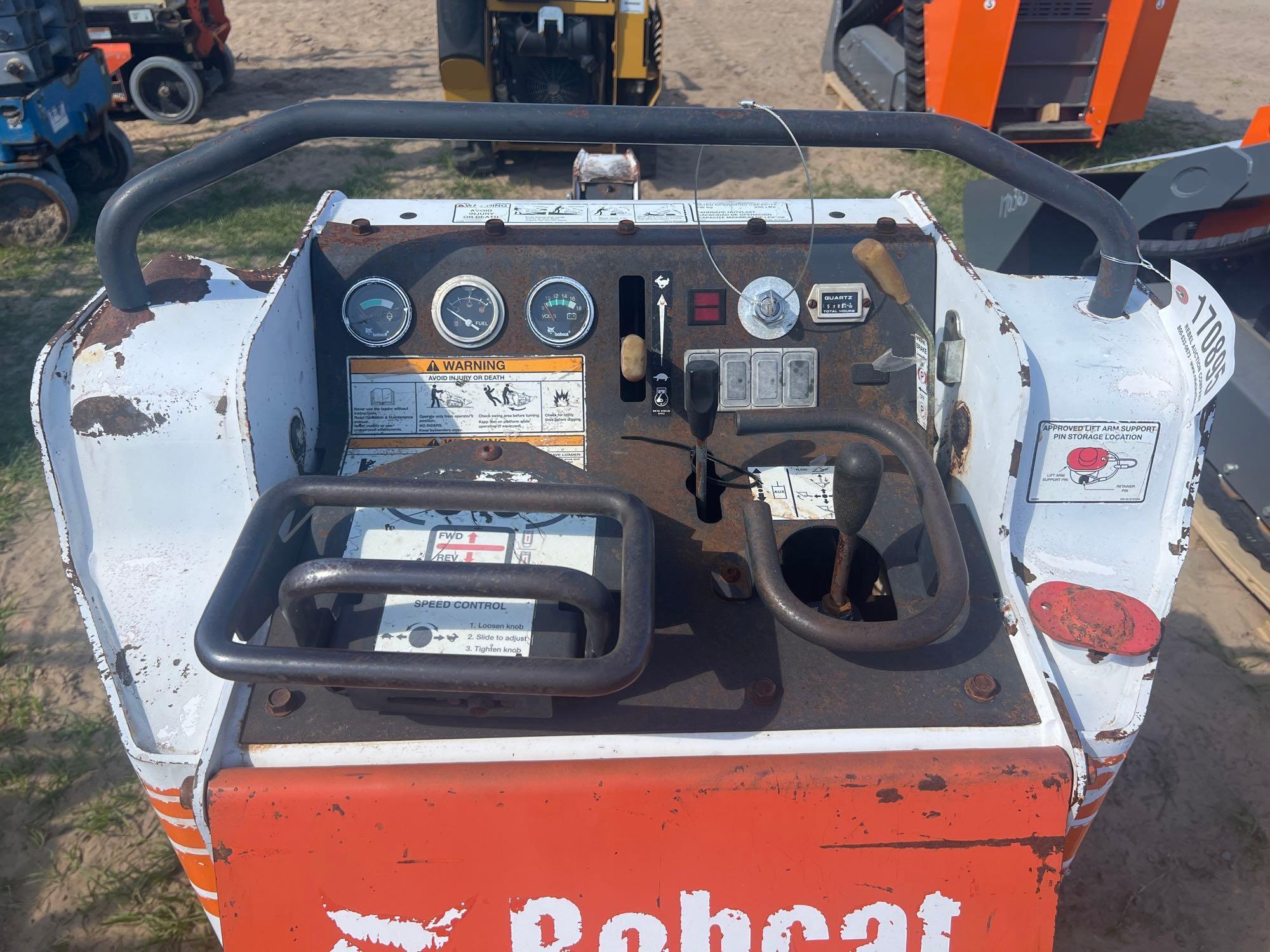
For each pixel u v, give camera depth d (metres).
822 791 1.60
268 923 1.60
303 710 1.67
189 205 6.99
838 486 1.68
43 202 6.43
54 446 1.91
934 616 1.63
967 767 1.62
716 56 10.45
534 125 2.01
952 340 2.21
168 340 2.02
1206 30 12.24
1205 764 3.17
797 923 1.63
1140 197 4.10
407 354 2.30
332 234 2.34
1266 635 3.68
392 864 1.59
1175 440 2.03
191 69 8.77
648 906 1.62
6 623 3.70
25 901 2.73
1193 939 2.65
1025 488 2.02
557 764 1.61
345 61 10.44
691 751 1.64
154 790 1.71
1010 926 1.63
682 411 2.30
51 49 6.55
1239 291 4.27
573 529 1.83
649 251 2.34
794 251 2.36
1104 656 1.81
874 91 8.27
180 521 1.92
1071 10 7.14
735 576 1.91
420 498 1.63
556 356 2.32
